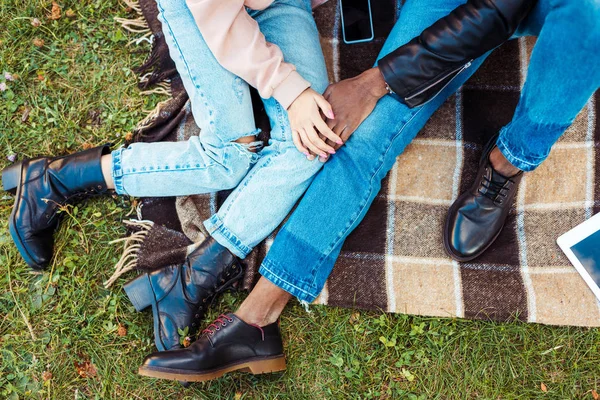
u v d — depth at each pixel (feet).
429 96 4.71
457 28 4.15
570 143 5.55
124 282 5.55
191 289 5.19
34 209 5.27
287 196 5.10
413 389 5.34
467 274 5.41
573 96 3.92
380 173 5.04
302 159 5.01
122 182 5.17
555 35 3.74
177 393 5.35
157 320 5.22
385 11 5.87
